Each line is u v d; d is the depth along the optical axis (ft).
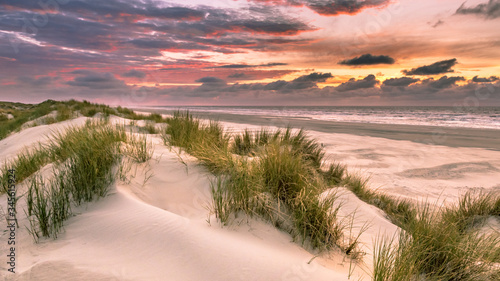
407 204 15.78
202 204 10.07
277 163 10.94
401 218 13.55
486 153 33.40
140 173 11.91
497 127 69.15
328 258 7.73
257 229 8.35
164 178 11.89
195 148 15.06
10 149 26.23
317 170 18.16
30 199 8.96
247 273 6.10
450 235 8.67
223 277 5.94
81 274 5.78
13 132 41.04
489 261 7.79
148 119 46.34
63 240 7.46
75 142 14.65
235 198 9.16
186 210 9.79
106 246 7.05
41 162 15.05
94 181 10.54
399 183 21.33
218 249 6.89
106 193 10.25
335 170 18.98
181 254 6.65
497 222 13.05
